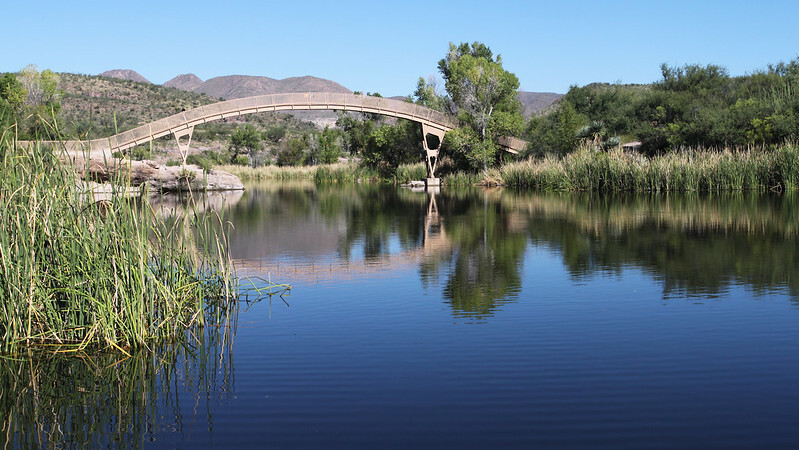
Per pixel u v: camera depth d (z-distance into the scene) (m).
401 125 56.91
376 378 6.04
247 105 43.12
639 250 13.46
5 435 5.13
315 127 122.94
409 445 4.66
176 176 38.94
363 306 8.92
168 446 4.81
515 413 5.18
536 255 13.19
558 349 6.79
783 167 30.05
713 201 25.45
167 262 8.66
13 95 40.56
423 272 11.52
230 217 22.81
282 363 6.56
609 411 5.18
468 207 26.23
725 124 36.84
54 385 6.20
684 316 8.04
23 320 7.37
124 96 103.25
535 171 39.56
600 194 31.84
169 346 7.31
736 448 4.53
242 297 9.67
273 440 4.82
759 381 5.77
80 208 7.80
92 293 7.57
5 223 7.17
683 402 5.34
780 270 10.92
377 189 44.38
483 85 46.50
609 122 48.16
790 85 42.31
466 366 6.30
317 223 20.67
